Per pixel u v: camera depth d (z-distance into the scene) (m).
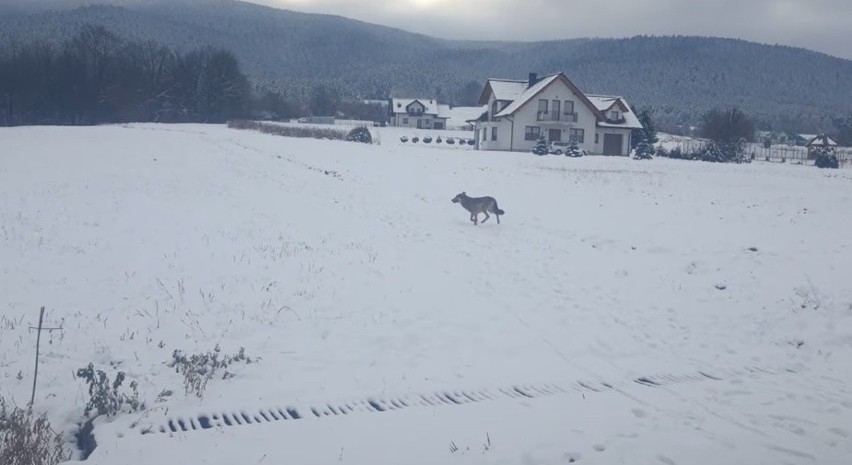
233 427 6.73
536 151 49.41
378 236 16.52
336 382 7.95
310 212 19.39
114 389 7.13
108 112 82.44
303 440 6.44
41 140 38.59
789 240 15.29
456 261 14.19
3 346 8.80
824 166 45.56
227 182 24.52
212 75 93.75
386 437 6.52
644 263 13.95
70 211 18.38
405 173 27.45
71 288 11.58
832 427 6.85
